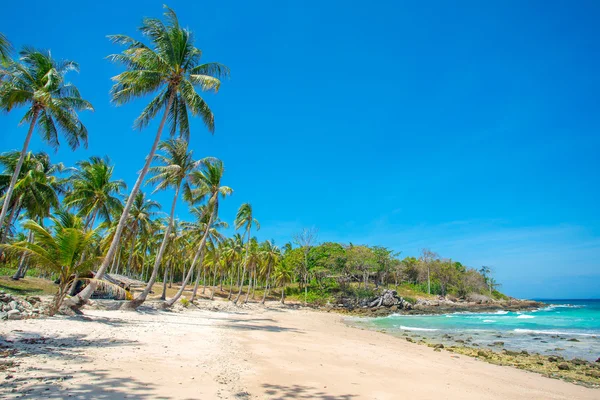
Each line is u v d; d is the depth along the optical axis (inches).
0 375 267.1
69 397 232.5
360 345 685.9
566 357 750.5
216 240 1640.0
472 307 2930.6
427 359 589.3
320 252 2935.5
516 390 424.2
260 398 285.7
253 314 1471.5
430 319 1780.3
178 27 842.8
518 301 4001.0
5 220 1213.7
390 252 3193.9
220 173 1245.1
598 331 1236.5
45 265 644.1
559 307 3725.4
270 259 2239.2
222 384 308.5
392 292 2610.7
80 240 669.9
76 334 499.5
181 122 872.9
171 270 2460.6
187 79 845.2
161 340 523.8
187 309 1298.0
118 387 265.0
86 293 716.0
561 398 407.8
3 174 1126.4
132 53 777.6
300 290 2957.7
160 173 1056.8
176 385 287.9
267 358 464.8
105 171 1247.5
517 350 828.0
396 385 380.5
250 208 1796.3
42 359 329.1
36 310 651.5
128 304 964.6
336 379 379.6
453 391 381.4
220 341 576.4
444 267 3501.5
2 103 714.2
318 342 680.4
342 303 2628.0
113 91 771.4
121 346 440.8
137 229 1594.5
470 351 763.4
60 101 759.7
